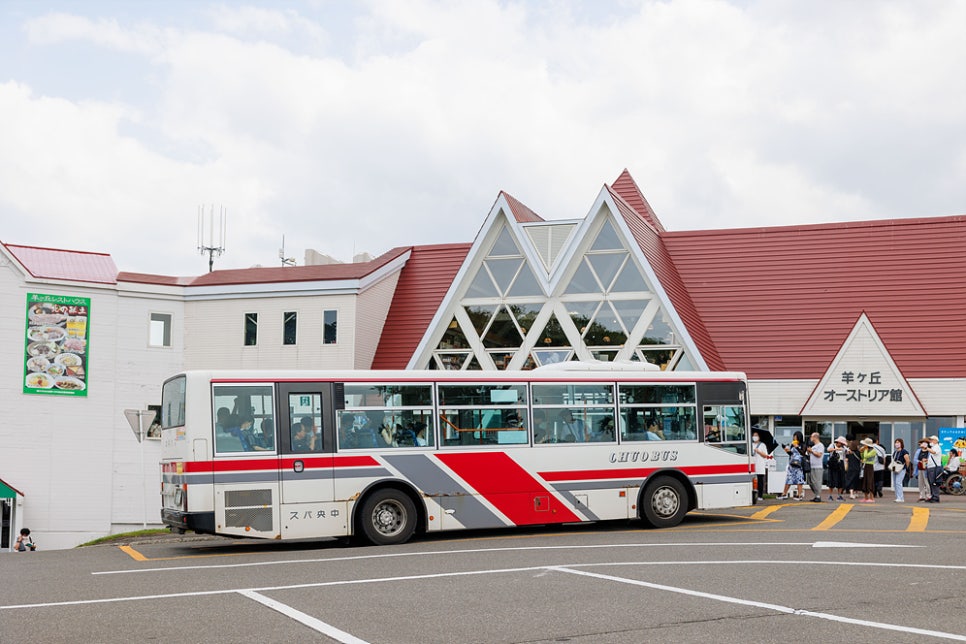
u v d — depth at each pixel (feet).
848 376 113.80
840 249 122.72
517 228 117.29
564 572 40.83
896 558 44.75
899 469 86.99
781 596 34.30
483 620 30.55
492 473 59.72
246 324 122.11
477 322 120.06
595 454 62.54
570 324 116.26
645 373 64.95
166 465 56.39
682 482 65.00
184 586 38.78
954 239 119.24
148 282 121.70
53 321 117.60
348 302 119.14
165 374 121.80
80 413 117.70
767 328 119.24
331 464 55.93
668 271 120.37
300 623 30.37
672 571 40.81
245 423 54.54
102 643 27.55
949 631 28.09
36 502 115.34
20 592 37.58
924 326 114.73
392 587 37.68
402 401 58.34
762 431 94.73
